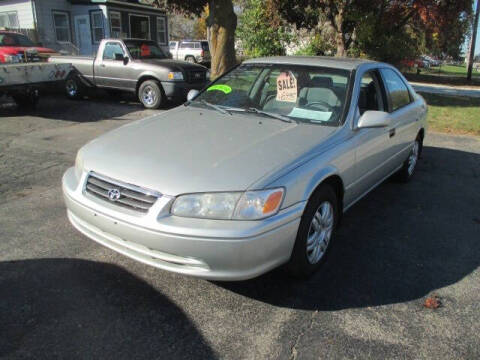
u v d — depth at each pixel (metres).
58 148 6.63
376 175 4.36
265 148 3.09
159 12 24.48
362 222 4.42
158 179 2.76
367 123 3.63
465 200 5.13
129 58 10.83
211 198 2.64
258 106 4.02
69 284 3.11
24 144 6.80
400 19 15.06
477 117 10.28
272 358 2.48
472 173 6.20
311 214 3.07
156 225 2.63
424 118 5.74
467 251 3.85
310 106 3.82
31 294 2.97
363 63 4.34
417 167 6.43
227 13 14.07
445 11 13.66
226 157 2.95
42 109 10.06
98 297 2.97
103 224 2.86
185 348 2.53
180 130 3.48
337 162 3.33
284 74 4.13
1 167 5.66
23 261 3.39
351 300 3.05
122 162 2.98
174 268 2.72
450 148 7.62
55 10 21.34
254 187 2.66
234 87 4.35
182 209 2.65
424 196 5.23
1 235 3.80
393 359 2.50
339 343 2.61
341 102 3.78
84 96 12.28
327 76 4.02
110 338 2.58
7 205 4.45
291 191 2.81
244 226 2.60
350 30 15.75
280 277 3.31
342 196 3.58
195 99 4.45
